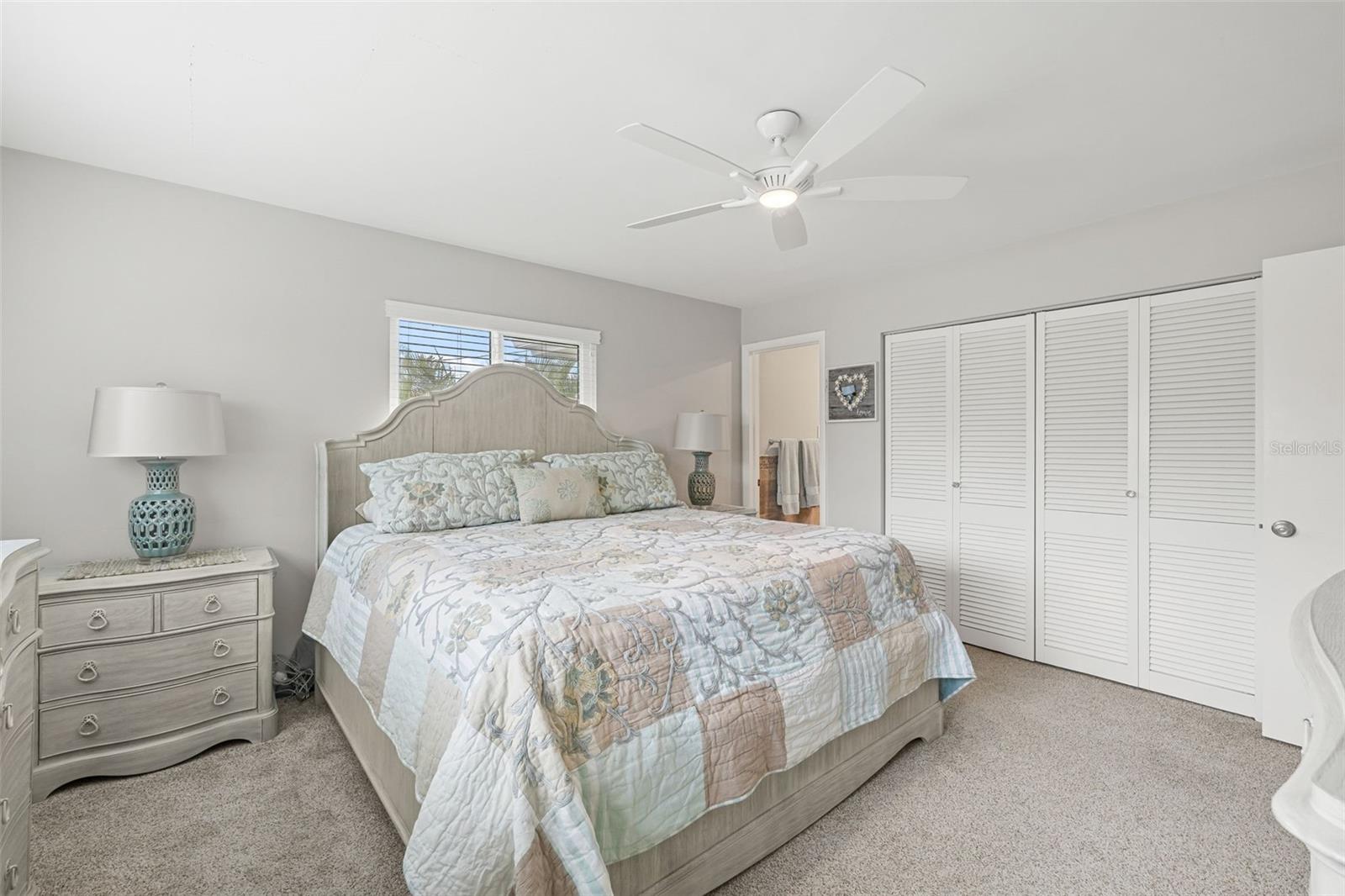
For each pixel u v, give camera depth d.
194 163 2.46
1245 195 2.65
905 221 3.09
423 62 1.80
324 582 2.70
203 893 1.58
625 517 3.25
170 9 1.56
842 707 1.93
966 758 2.30
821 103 2.00
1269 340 2.44
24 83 1.90
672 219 2.26
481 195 2.76
